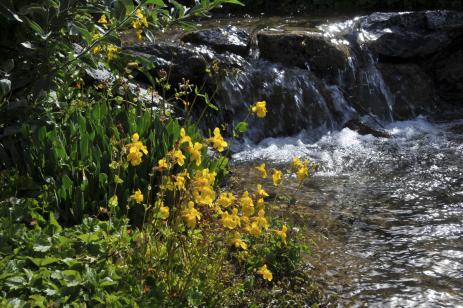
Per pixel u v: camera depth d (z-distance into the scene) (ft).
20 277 6.88
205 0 9.35
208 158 9.17
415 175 10.79
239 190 10.03
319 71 13.24
